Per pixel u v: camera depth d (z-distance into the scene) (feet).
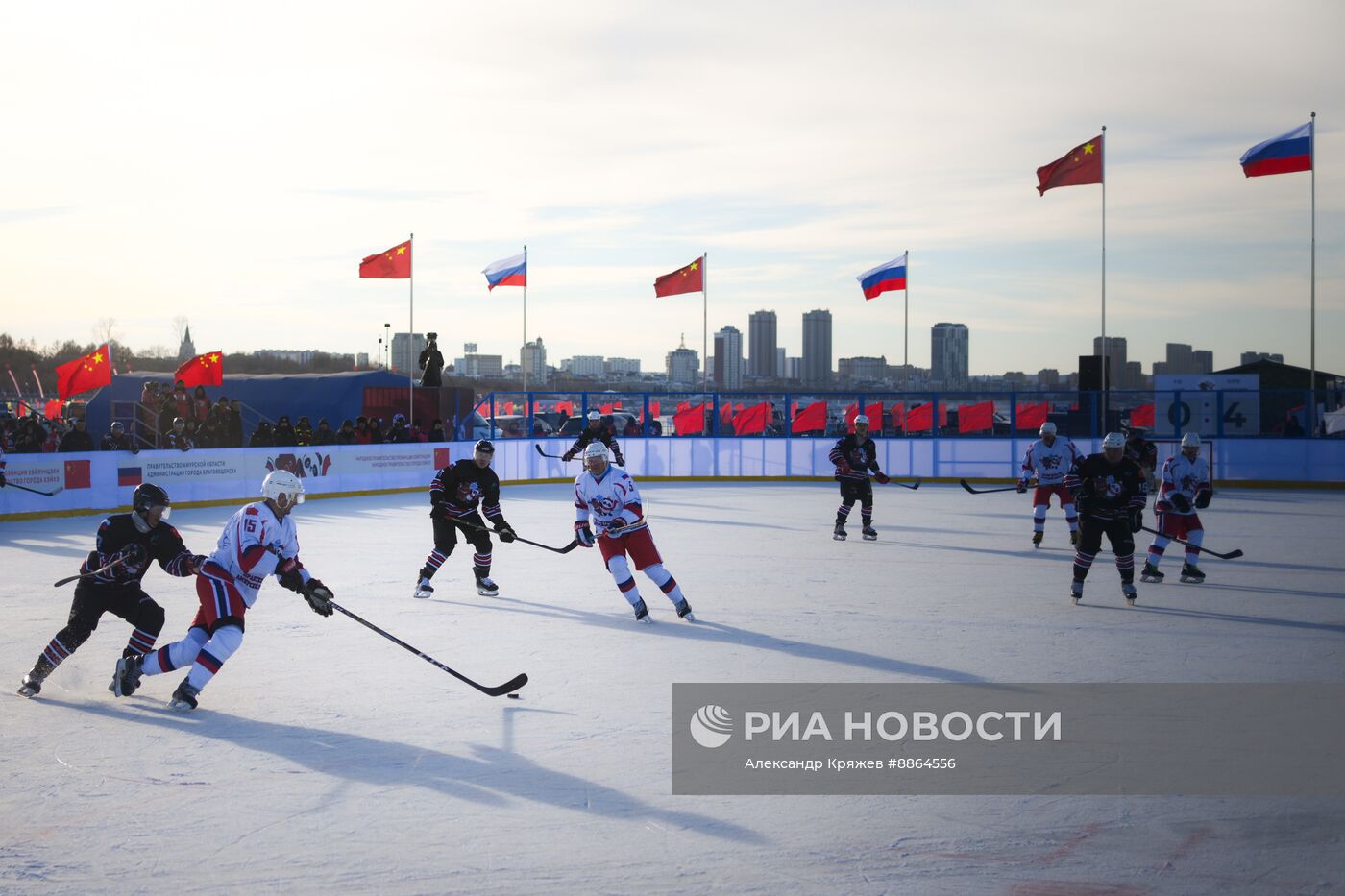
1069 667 23.53
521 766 17.01
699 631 27.58
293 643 26.05
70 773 16.66
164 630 27.68
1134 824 14.70
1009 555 43.06
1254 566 40.06
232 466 65.87
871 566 39.91
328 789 15.96
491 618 29.32
